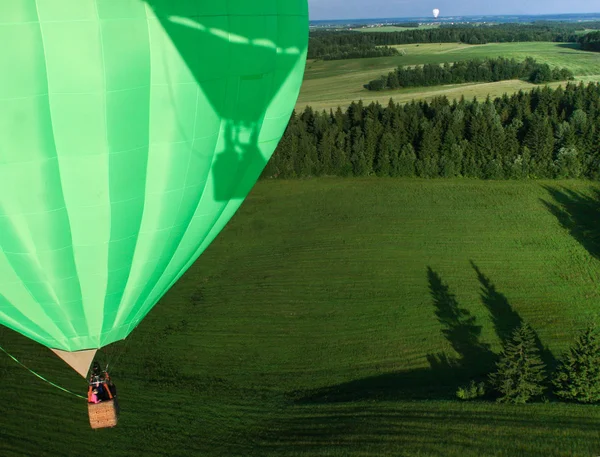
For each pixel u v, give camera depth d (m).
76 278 8.59
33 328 9.29
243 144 9.22
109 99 7.02
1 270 8.16
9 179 7.15
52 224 7.76
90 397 9.02
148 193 8.26
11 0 6.23
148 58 7.08
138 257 8.98
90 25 6.58
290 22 8.99
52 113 6.89
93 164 7.46
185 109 7.78
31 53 6.46
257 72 8.55
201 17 7.46
